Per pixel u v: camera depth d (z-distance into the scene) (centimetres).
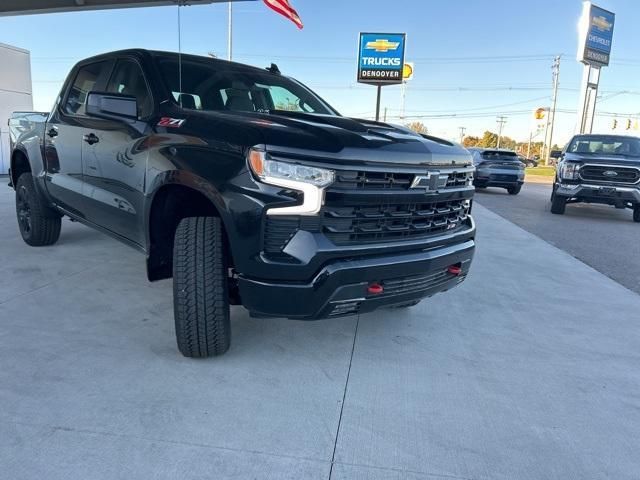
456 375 304
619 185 1054
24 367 283
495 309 433
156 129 307
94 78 420
